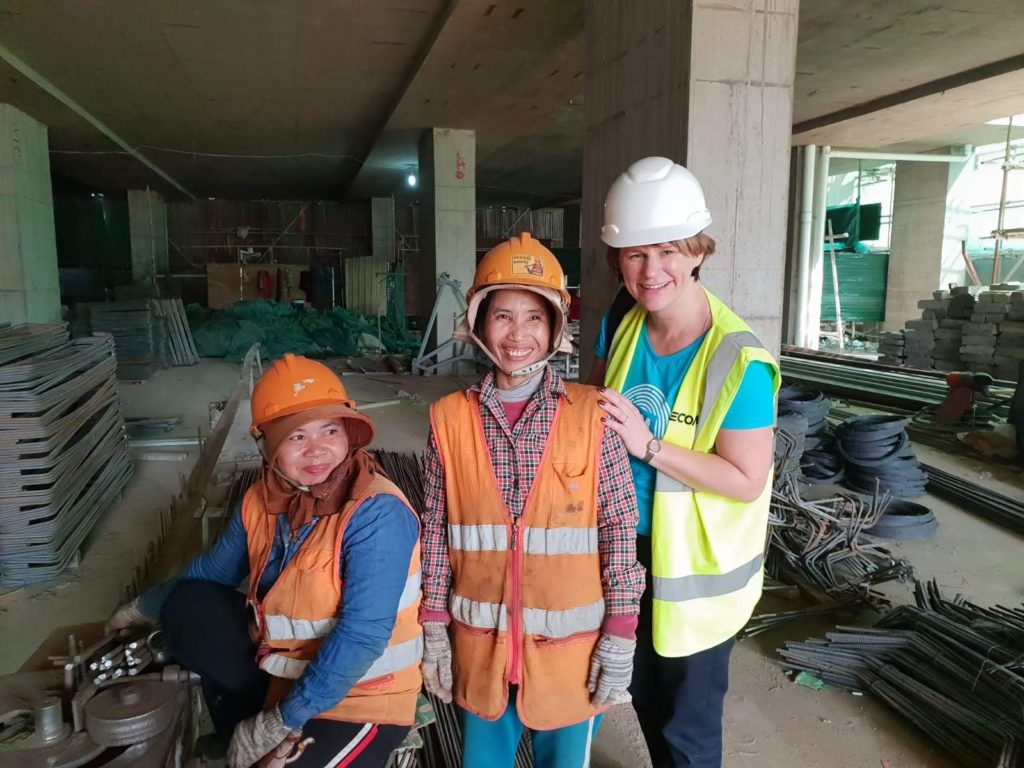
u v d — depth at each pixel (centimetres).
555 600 139
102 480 444
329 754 139
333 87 901
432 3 637
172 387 951
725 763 229
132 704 148
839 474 530
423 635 151
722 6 370
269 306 1438
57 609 332
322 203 1989
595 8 487
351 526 137
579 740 148
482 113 977
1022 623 290
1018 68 797
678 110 384
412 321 1936
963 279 1448
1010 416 602
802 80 885
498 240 2233
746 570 159
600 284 491
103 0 618
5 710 154
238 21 670
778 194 390
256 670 149
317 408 137
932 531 430
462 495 143
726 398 145
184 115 1037
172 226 1923
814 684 274
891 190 1983
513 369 139
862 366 978
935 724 242
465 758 149
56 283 1009
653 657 167
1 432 343
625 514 141
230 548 156
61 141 1140
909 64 821
